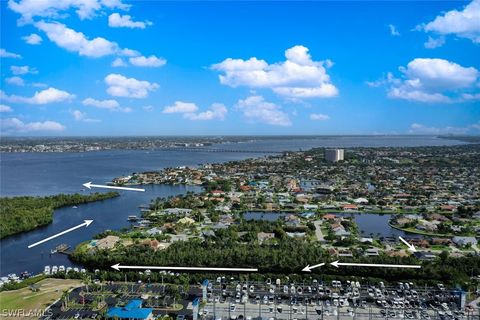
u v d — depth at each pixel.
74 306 184.25
